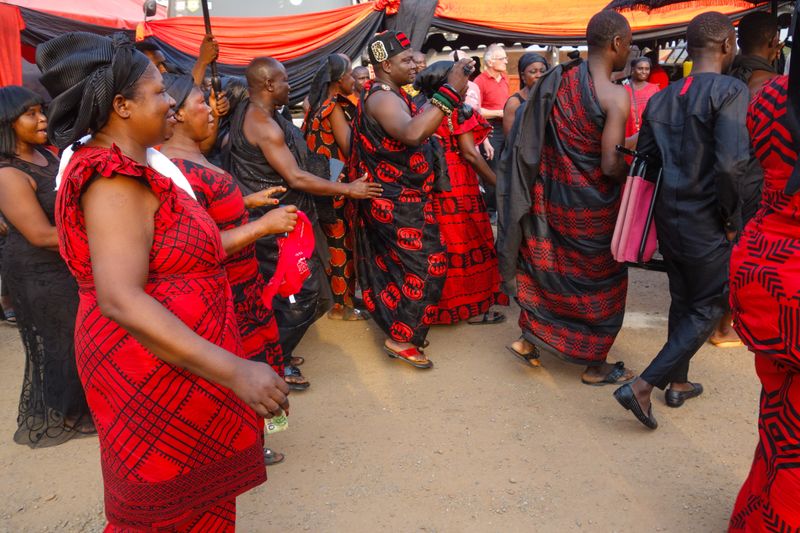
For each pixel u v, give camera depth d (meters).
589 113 3.40
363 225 4.16
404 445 3.27
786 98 1.83
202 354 1.53
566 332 3.78
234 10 8.33
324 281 4.08
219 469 1.81
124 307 1.50
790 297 1.87
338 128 4.60
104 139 1.70
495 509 2.73
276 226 2.20
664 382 3.20
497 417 3.51
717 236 3.07
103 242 1.52
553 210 3.65
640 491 2.81
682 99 3.10
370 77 5.88
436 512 2.73
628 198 3.28
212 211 2.62
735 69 3.40
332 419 3.57
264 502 2.84
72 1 8.60
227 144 3.91
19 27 7.21
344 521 2.70
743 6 6.71
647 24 7.67
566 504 2.75
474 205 4.67
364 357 4.40
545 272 3.74
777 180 1.92
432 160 4.06
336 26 7.82
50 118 1.64
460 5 7.79
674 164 3.12
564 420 3.45
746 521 2.16
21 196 3.11
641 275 6.04
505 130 5.29
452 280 4.72
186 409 1.70
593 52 3.45
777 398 2.00
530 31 7.80
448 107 3.48
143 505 1.73
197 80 3.62
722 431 3.27
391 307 4.11
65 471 3.17
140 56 1.68
